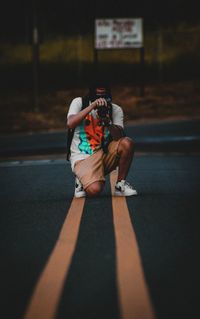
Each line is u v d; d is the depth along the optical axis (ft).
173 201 29.30
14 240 21.90
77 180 30.91
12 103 119.24
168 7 161.99
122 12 160.76
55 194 33.01
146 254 19.21
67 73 142.20
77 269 17.67
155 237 21.67
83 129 30.19
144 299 14.80
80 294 15.33
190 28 159.22
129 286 15.89
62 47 153.48
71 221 24.93
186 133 77.46
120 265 17.95
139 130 82.84
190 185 35.01
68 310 14.16
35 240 21.75
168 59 150.20
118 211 26.78
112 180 37.35
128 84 135.13
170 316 13.62
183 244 20.57
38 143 71.67
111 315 13.75
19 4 160.56
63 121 103.81
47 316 13.78
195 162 47.88
